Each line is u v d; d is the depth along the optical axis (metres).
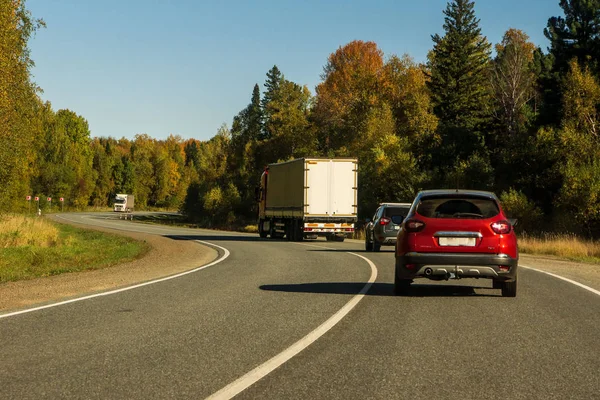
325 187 34.06
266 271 16.61
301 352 6.83
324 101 84.06
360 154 62.84
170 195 165.12
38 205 103.38
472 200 11.40
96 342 7.35
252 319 8.98
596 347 7.15
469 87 70.12
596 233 36.09
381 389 5.35
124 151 186.62
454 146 60.97
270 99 112.25
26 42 36.28
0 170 35.34
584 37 56.66
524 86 66.38
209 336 7.72
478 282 14.06
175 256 23.95
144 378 5.69
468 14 71.94
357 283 13.71
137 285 13.43
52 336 7.71
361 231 43.12
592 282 14.41
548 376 5.83
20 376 5.76
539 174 45.81
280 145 89.31
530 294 11.96
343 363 6.32
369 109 73.31
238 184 95.38
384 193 51.88
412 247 11.18
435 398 5.09
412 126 64.81
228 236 43.78
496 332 8.05
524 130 55.00
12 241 29.66
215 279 14.63
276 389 5.34
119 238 37.66
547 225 39.22
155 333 7.91
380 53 89.44
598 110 45.09
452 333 7.96
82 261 22.59
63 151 120.69
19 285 13.76
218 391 5.25
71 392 5.22
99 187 143.12
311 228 33.94
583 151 41.94
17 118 35.44
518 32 87.00
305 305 10.38
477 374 5.89
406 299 11.18
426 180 50.47
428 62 81.44
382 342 7.38
